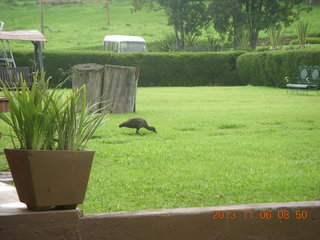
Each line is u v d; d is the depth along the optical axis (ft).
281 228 13.30
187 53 133.08
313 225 13.53
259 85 122.42
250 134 38.58
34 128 11.47
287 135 37.76
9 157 11.55
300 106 61.93
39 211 11.51
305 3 288.10
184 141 34.86
